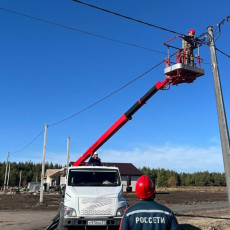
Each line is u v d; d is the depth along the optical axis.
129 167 62.19
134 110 13.95
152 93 13.31
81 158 15.62
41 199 27.80
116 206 9.88
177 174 124.88
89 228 9.73
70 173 11.32
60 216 9.95
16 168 120.69
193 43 12.75
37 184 64.38
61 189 11.73
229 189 10.80
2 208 22.59
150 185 3.40
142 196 3.38
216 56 12.30
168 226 3.21
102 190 10.50
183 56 12.66
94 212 9.72
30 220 15.75
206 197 39.12
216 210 21.20
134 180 59.66
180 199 34.38
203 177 119.50
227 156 11.07
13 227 13.40
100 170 11.50
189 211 20.42
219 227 12.31
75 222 9.61
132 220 3.23
